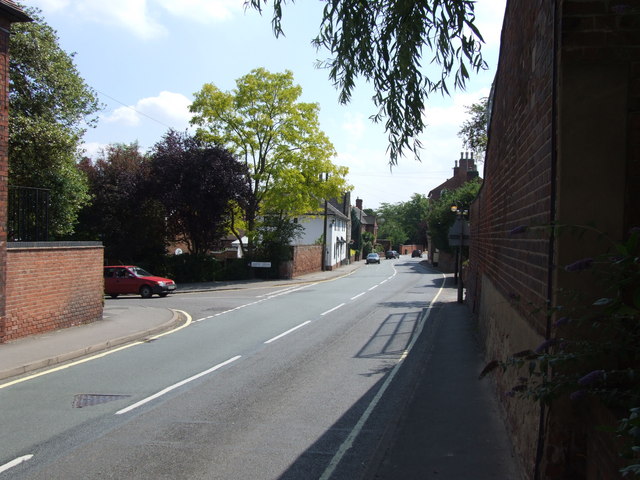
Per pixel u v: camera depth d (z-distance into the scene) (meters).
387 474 5.04
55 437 6.41
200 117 36.94
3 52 11.48
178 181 33.75
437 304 22.64
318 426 6.87
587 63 3.48
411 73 4.88
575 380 3.06
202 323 17.27
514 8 6.48
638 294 2.61
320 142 38.41
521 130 5.68
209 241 37.28
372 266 65.38
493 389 7.97
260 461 5.68
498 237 8.42
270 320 17.92
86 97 22.48
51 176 22.67
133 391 8.63
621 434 2.22
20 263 12.66
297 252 43.03
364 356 11.62
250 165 37.59
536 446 3.89
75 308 15.06
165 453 5.90
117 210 34.56
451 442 5.84
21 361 10.26
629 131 3.44
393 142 5.26
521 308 5.29
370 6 4.95
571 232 3.14
